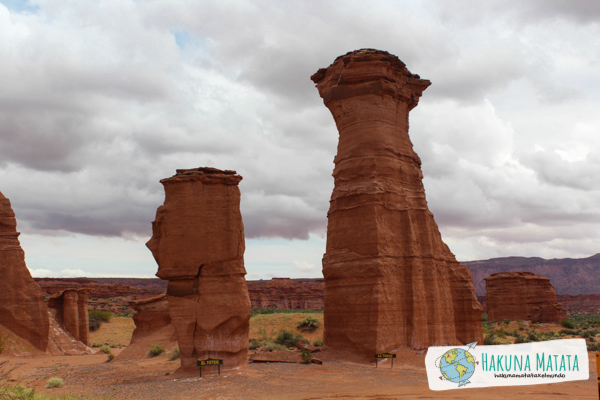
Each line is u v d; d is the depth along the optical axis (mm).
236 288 26641
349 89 38531
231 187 27375
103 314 84688
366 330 33188
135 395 20547
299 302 164625
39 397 18234
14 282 47031
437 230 39719
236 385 22172
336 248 36562
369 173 36531
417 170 38938
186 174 27578
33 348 46312
